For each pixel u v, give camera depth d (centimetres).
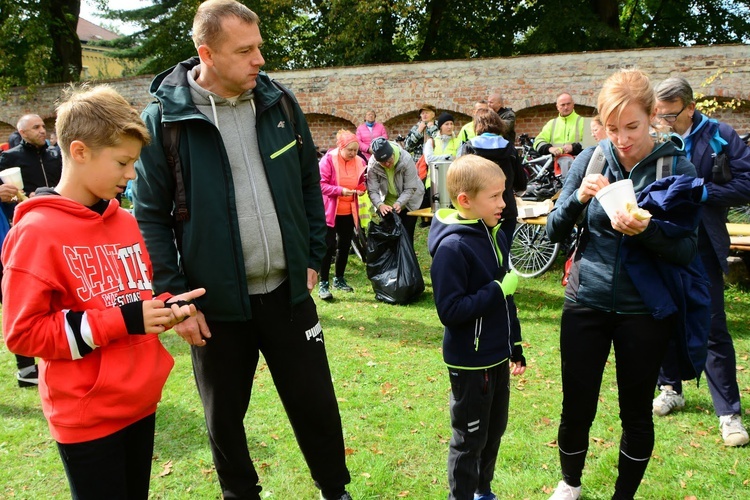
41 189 168
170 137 207
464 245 220
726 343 312
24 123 516
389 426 340
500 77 1199
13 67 1645
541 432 328
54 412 167
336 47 1877
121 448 178
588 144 752
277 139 220
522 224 693
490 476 251
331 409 239
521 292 615
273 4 1795
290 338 229
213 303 212
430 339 489
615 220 206
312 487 286
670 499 265
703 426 327
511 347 233
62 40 1805
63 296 167
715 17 1747
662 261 220
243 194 214
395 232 585
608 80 218
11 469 311
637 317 223
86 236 170
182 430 345
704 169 295
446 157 754
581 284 232
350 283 681
